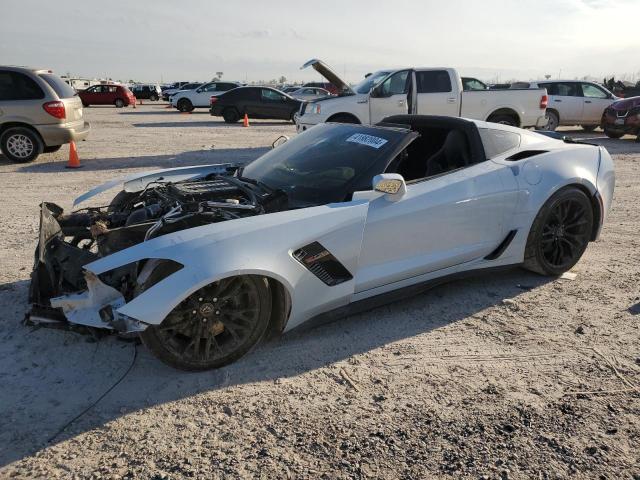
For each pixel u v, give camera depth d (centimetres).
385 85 1135
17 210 649
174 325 287
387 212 346
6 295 393
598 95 1639
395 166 382
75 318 284
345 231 327
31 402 273
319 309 332
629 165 1025
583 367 311
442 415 267
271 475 226
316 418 264
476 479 224
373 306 360
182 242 287
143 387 288
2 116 986
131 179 433
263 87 2159
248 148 1266
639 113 1391
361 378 300
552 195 419
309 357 322
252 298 301
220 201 343
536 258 427
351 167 369
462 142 421
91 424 258
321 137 424
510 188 399
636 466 231
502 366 313
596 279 445
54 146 1075
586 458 236
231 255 287
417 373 305
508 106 1191
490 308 391
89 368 305
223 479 223
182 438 249
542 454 238
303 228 314
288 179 379
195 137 1530
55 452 238
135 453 238
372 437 250
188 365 296
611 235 571
